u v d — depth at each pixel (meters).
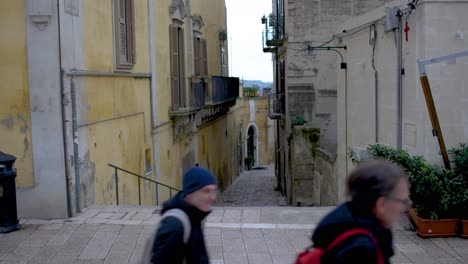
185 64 19.47
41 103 9.18
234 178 35.72
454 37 8.78
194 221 3.62
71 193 9.42
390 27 9.72
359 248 2.62
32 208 9.31
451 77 8.85
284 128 24.16
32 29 9.08
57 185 9.27
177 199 3.67
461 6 8.76
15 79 9.18
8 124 9.26
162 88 16.31
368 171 2.81
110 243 8.05
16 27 9.10
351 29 13.08
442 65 8.84
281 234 8.51
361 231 2.69
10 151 9.28
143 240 8.17
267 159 50.31
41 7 9.02
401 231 8.55
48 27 9.07
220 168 28.78
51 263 7.26
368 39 11.90
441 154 8.75
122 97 12.52
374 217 2.78
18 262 7.29
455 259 7.36
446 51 8.78
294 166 19.88
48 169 9.27
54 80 9.14
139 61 14.02
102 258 7.45
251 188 31.00
